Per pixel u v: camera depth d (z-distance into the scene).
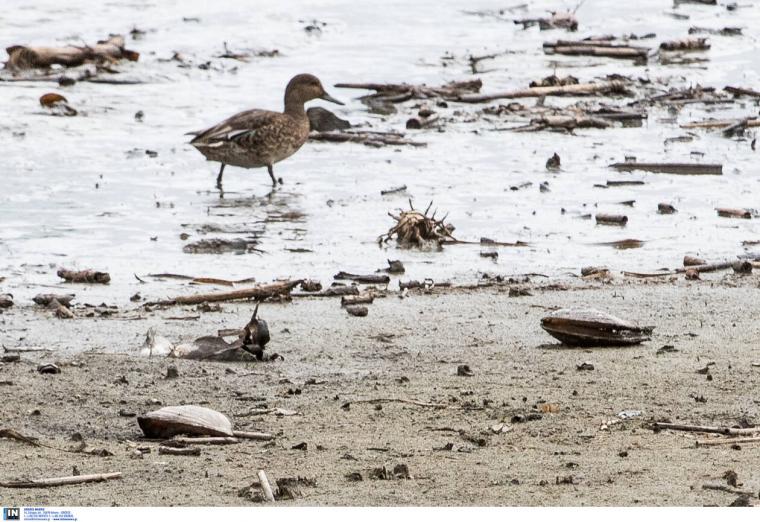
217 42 30.88
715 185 19.97
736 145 22.72
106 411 9.38
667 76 29.06
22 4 33.66
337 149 22.59
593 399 9.68
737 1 38.03
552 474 7.80
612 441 8.59
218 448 8.43
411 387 10.06
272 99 26.06
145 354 11.22
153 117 24.28
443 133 23.66
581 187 19.77
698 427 8.85
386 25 33.78
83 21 32.44
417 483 7.63
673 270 15.01
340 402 9.62
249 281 14.53
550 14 35.75
